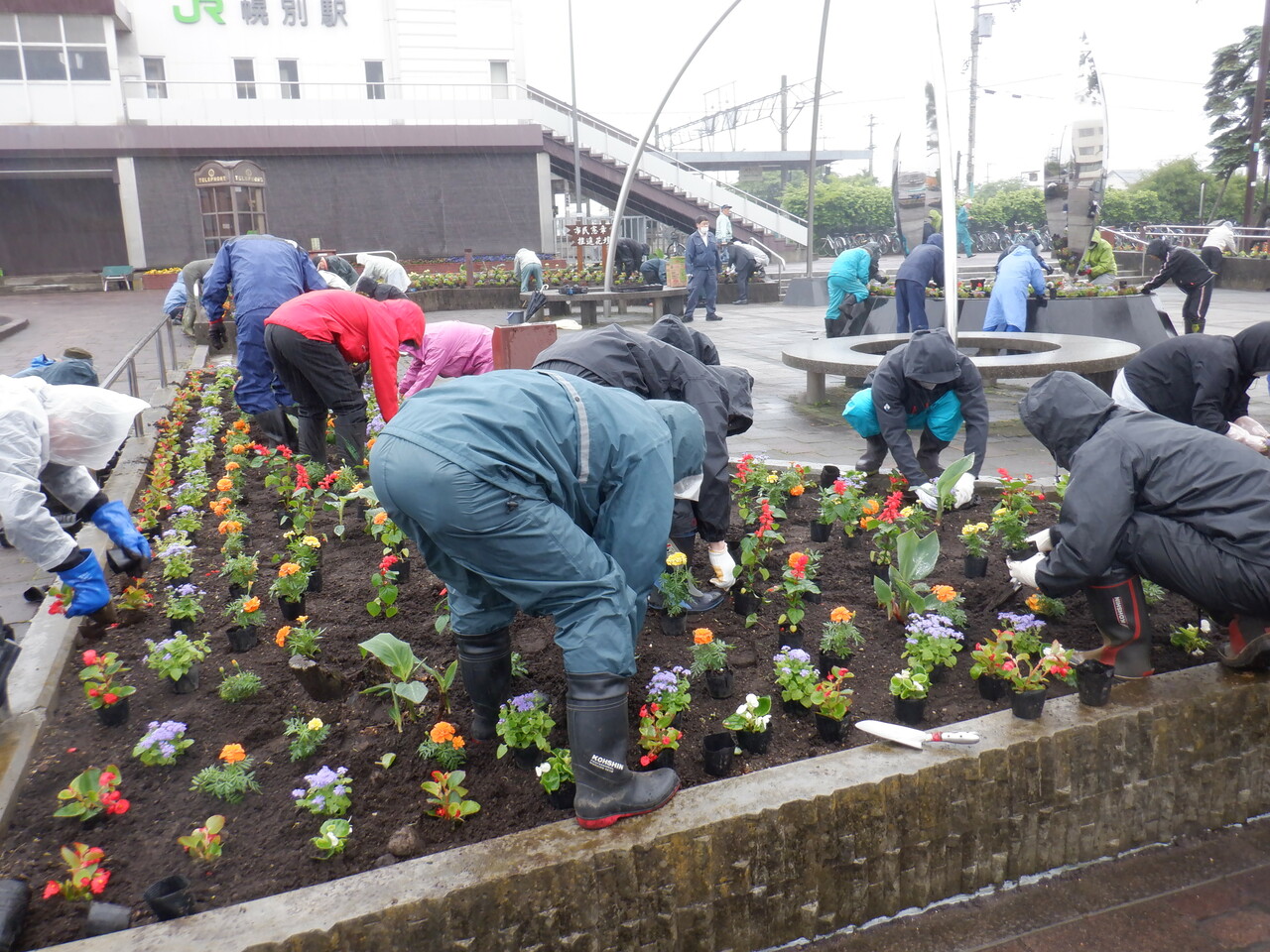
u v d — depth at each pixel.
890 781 2.68
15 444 3.23
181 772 3.02
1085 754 2.93
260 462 6.26
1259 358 4.88
